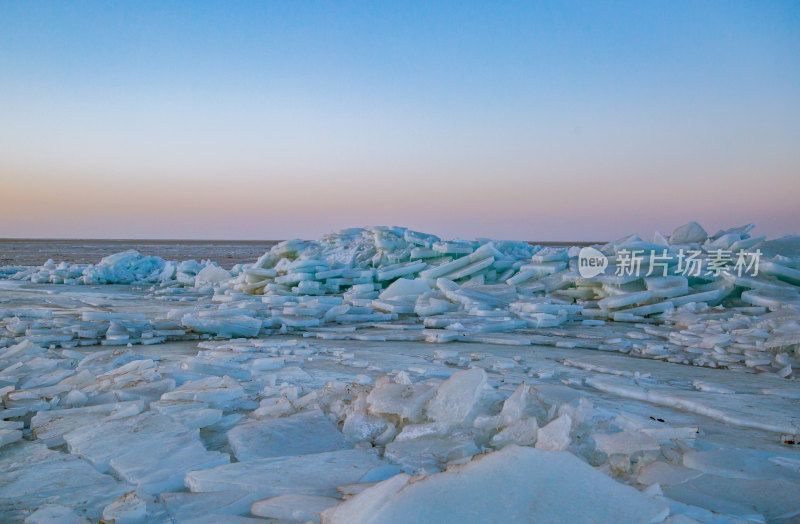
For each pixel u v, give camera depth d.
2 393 4.93
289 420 4.02
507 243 19.91
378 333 9.80
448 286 13.54
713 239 16.30
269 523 2.42
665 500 2.29
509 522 1.91
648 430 3.54
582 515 1.96
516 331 10.16
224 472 3.00
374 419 3.93
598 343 8.73
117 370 5.86
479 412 3.70
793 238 13.69
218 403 4.63
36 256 54.72
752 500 2.60
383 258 18.38
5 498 2.76
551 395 3.98
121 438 3.62
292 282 16.55
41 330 9.10
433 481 2.07
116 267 23.34
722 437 3.84
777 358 6.80
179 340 9.12
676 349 7.94
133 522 2.45
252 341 8.70
